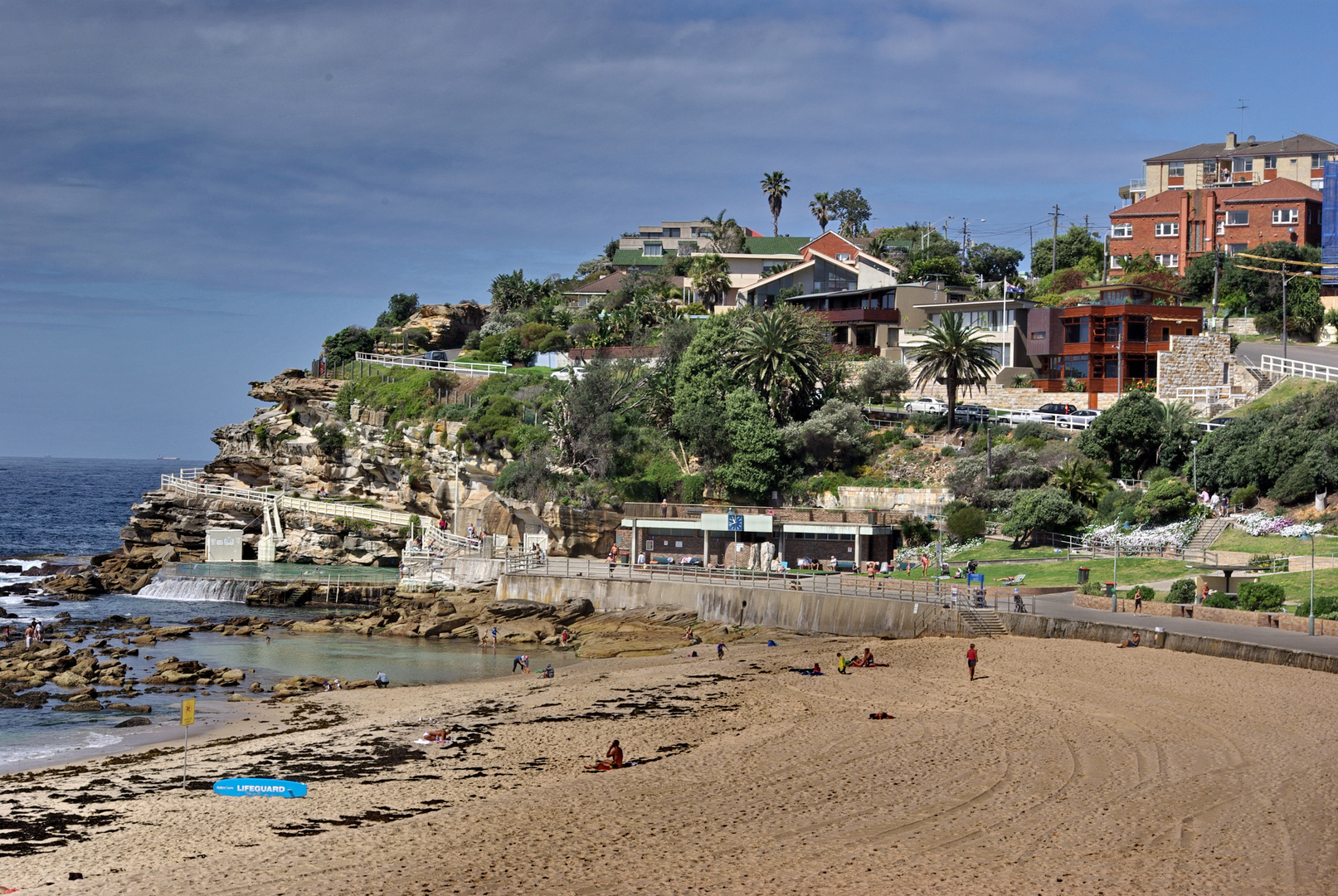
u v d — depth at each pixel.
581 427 107.50
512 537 104.31
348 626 80.62
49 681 60.78
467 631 78.06
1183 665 52.06
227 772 39.50
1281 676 49.03
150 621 82.31
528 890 25.75
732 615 77.12
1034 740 39.62
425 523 108.38
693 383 108.75
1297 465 80.00
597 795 34.44
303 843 30.36
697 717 47.34
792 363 105.75
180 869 28.27
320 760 41.16
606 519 101.31
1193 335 107.06
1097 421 93.00
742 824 30.64
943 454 100.06
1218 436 87.25
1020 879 25.47
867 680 53.84
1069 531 86.12
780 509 92.75
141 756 43.03
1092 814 30.55
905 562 87.56
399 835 30.83
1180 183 166.00
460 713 49.88
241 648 72.62
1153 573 72.12
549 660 68.06
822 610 72.38
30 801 35.78
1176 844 27.80
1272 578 66.00
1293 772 34.28
